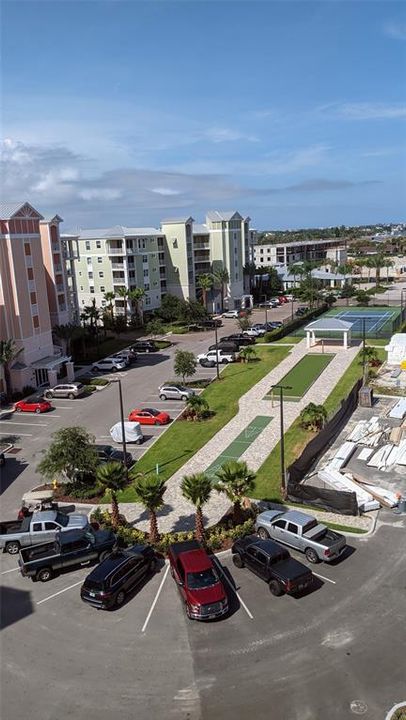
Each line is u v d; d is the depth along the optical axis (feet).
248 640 69.21
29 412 172.96
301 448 130.52
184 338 285.23
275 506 104.58
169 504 108.37
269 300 417.28
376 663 64.34
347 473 115.65
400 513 100.17
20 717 59.06
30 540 94.79
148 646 69.05
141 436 141.90
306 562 86.22
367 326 290.35
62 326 233.35
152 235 335.06
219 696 60.64
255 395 175.73
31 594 81.66
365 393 158.40
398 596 76.48
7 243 189.37
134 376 211.61
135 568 81.35
